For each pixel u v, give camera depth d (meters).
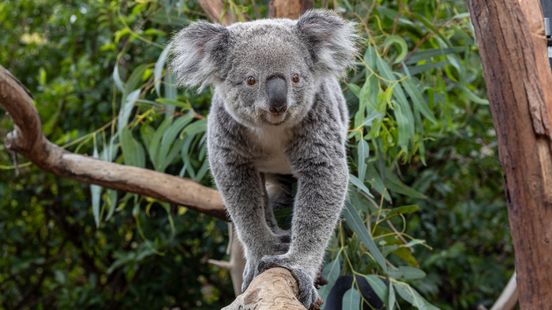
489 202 7.04
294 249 3.32
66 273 7.57
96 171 4.39
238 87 3.30
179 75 3.61
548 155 2.81
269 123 3.30
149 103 4.91
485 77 2.93
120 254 6.50
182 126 4.57
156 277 7.01
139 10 5.28
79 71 6.66
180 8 4.93
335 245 4.40
